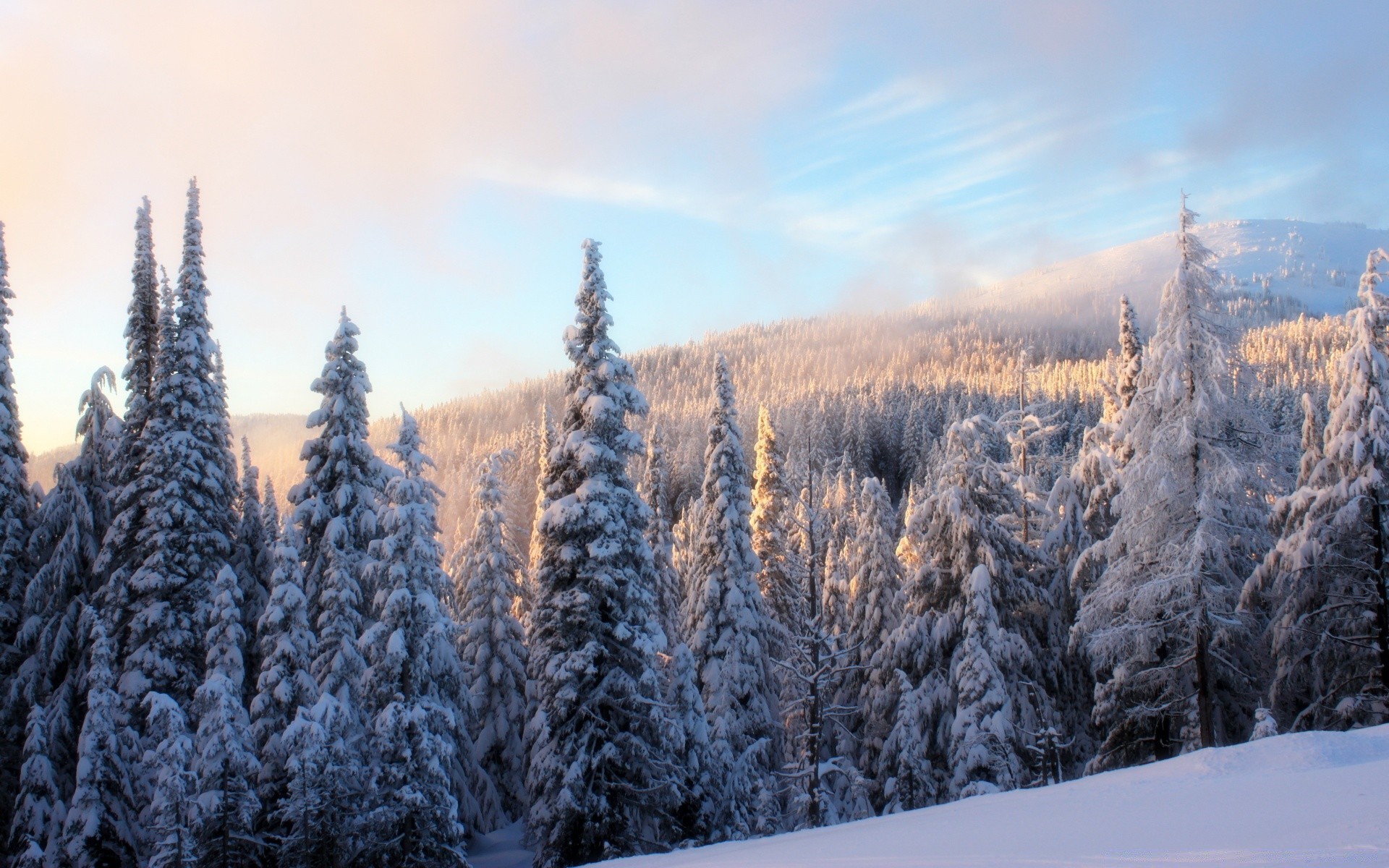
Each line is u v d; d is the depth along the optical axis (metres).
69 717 27.66
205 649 28.30
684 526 66.44
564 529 23.69
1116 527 23.33
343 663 25.50
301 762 20.81
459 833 22.23
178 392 30.16
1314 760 11.95
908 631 29.23
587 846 22.80
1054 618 28.89
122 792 23.61
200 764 21.25
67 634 28.56
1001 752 24.77
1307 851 6.49
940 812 14.05
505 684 38.19
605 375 24.56
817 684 25.09
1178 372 21.83
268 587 32.09
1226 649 22.39
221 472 30.06
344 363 29.22
